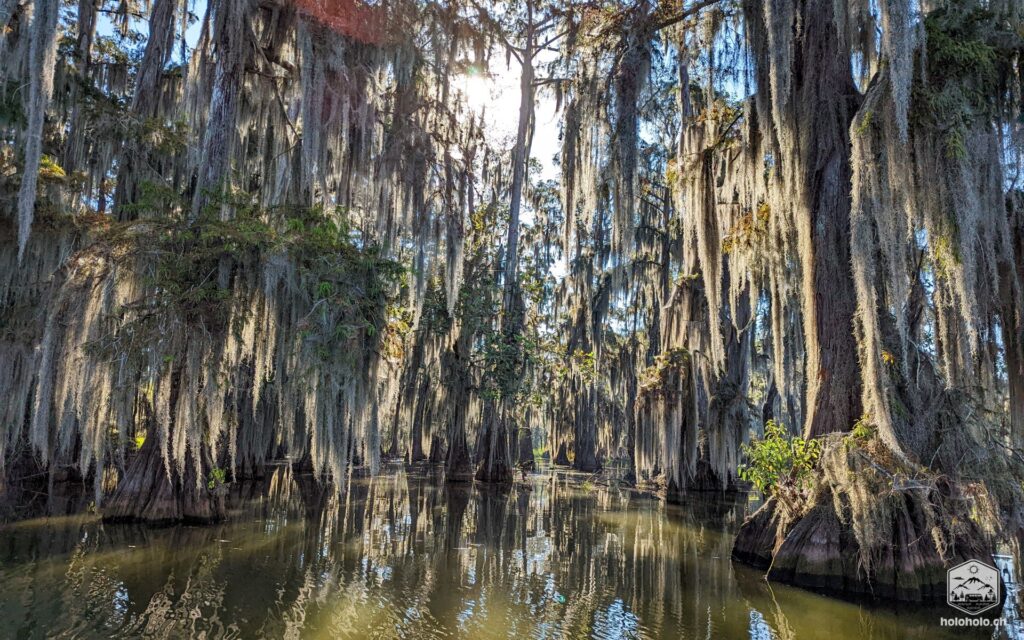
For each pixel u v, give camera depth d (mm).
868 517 6820
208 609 5516
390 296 11344
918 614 6246
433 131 14117
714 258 11664
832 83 8406
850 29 8484
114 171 14516
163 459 9484
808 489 7742
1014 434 8023
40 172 10531
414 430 26625
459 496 15781
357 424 9453
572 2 15547
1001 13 7461
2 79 9695
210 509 9555
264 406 16391
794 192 8836
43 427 8398
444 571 7328
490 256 23734
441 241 14383
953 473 7008
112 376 8320
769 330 20125
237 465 15805
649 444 17438
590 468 30562
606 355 27375
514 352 19719
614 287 20922
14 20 9984
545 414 34344
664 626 5629
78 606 5422
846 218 8195
